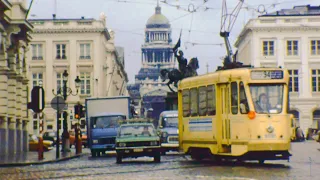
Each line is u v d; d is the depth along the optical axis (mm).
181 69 70688
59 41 113375
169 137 46688
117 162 35844
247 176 23531
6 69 51750
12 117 54750
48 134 83750
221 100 30906
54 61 113125
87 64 113250
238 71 29844
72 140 80312
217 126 31016
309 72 117250
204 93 32375
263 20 117062
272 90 29516
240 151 29484
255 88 29422
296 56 117125
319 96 116812
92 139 47094
